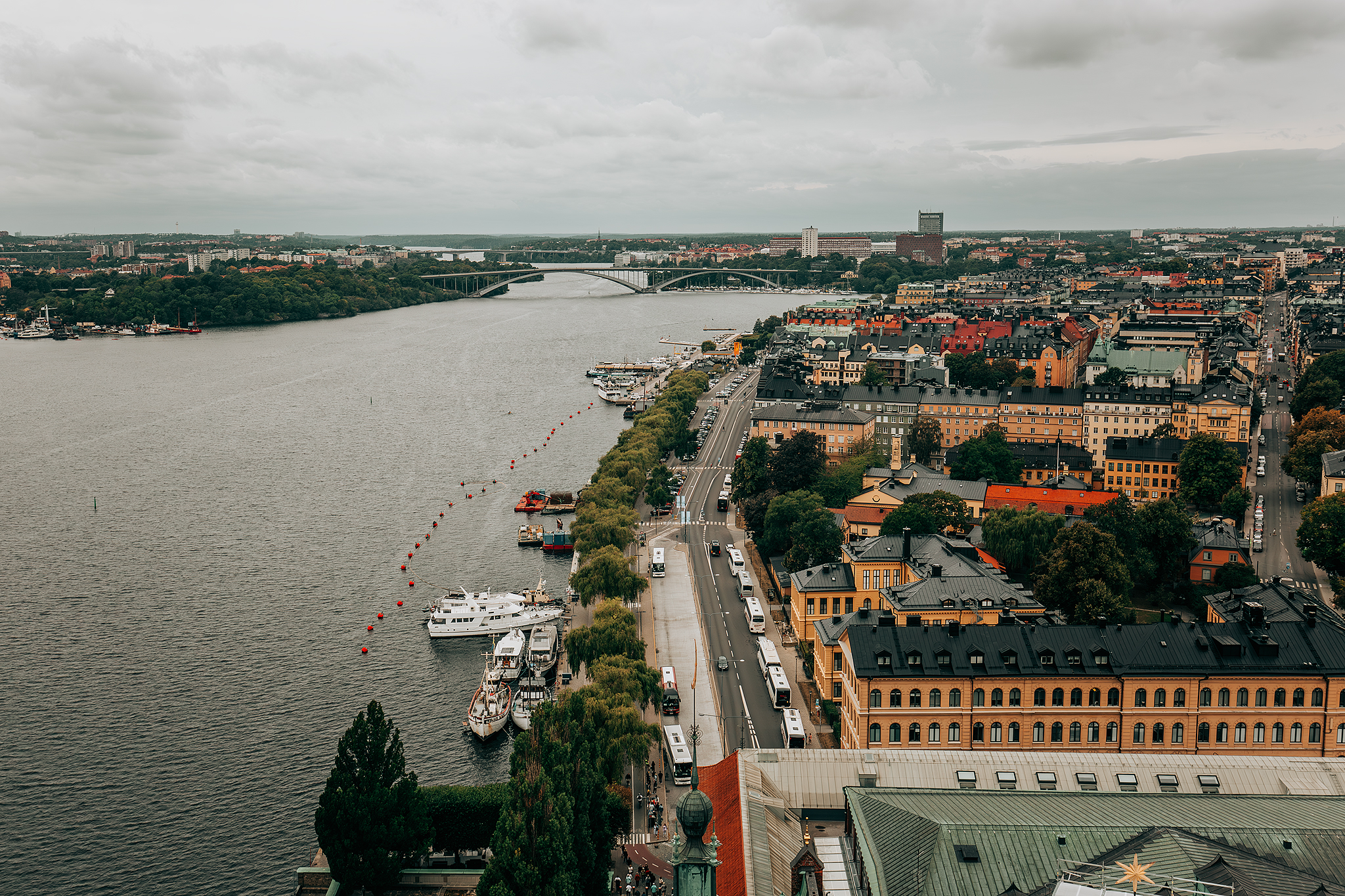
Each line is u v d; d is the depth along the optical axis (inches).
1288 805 4918.8
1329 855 4379.9
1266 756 6432.1
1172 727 7514.8
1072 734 7554.1
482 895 5876.0
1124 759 6112.2
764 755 6151.6
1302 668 7445.9
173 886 7160.4
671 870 6815.9
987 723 7554.1
